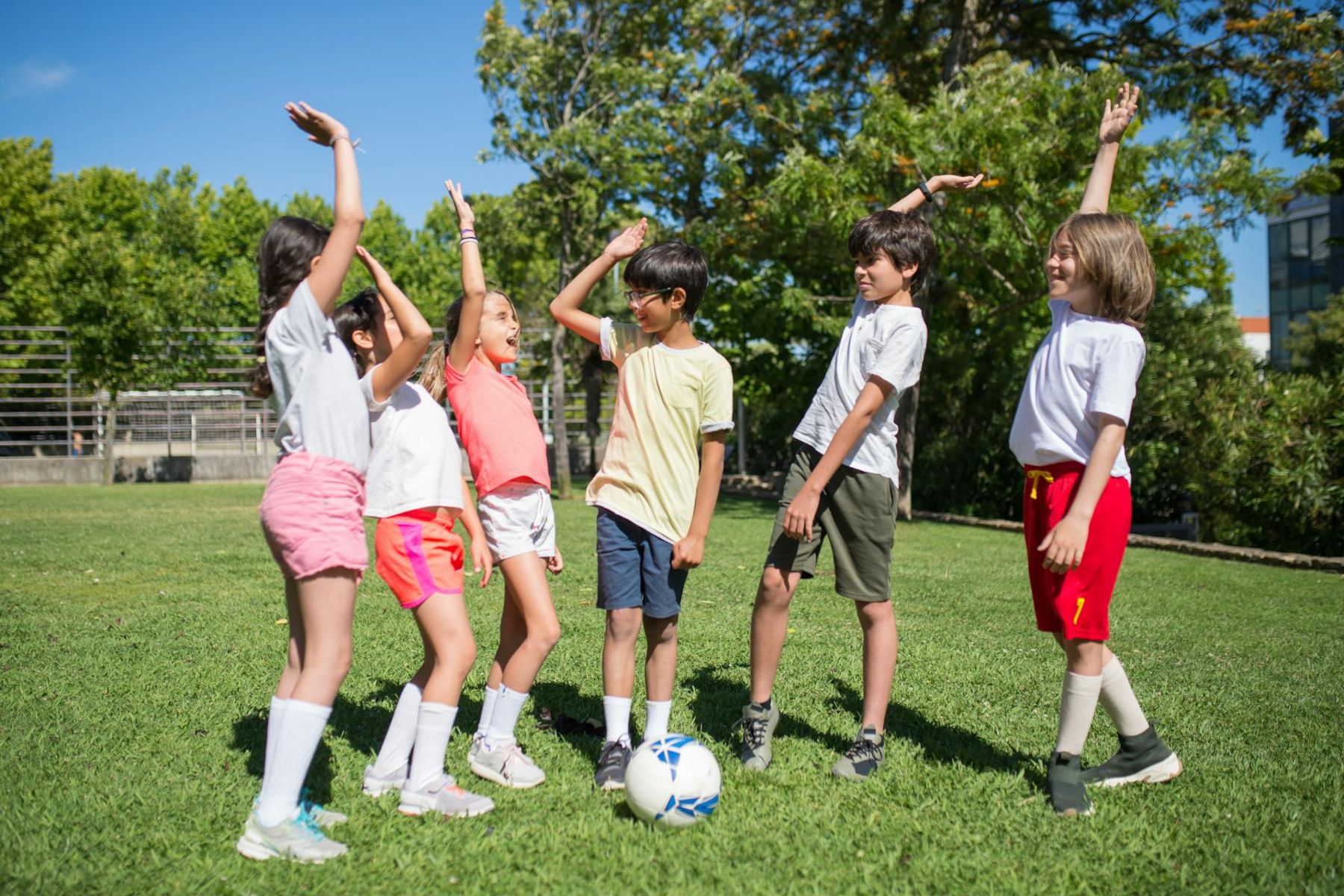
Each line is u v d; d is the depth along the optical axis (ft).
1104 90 35.42
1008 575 25.36
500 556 10.21
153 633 16.99
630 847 8.27
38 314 92.43
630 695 10.36
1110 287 9.42
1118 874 7.95
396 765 9.73
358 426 8.54
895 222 10.78
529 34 51.26
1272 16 41.24
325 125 8.70
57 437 81.82
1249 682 14.40
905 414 44.47
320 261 8.44
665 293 10.27
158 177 131.75
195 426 77.87
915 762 10.57
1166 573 26.91
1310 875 7.93
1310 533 32.40
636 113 49.85
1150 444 37.63
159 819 8.88
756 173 50.11
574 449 83.82
